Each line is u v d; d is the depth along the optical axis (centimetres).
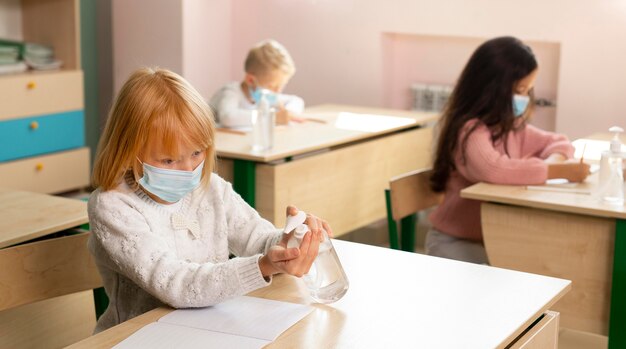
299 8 466
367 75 451
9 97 409
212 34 479
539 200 244
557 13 395
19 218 207
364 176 353
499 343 137
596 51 388
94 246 164
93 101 507
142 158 155
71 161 443
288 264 147
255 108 361
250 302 153
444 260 178
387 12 439
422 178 281
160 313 148
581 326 248
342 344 135
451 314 148
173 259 154
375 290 159
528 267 254
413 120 384
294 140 323
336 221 340
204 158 162
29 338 216
